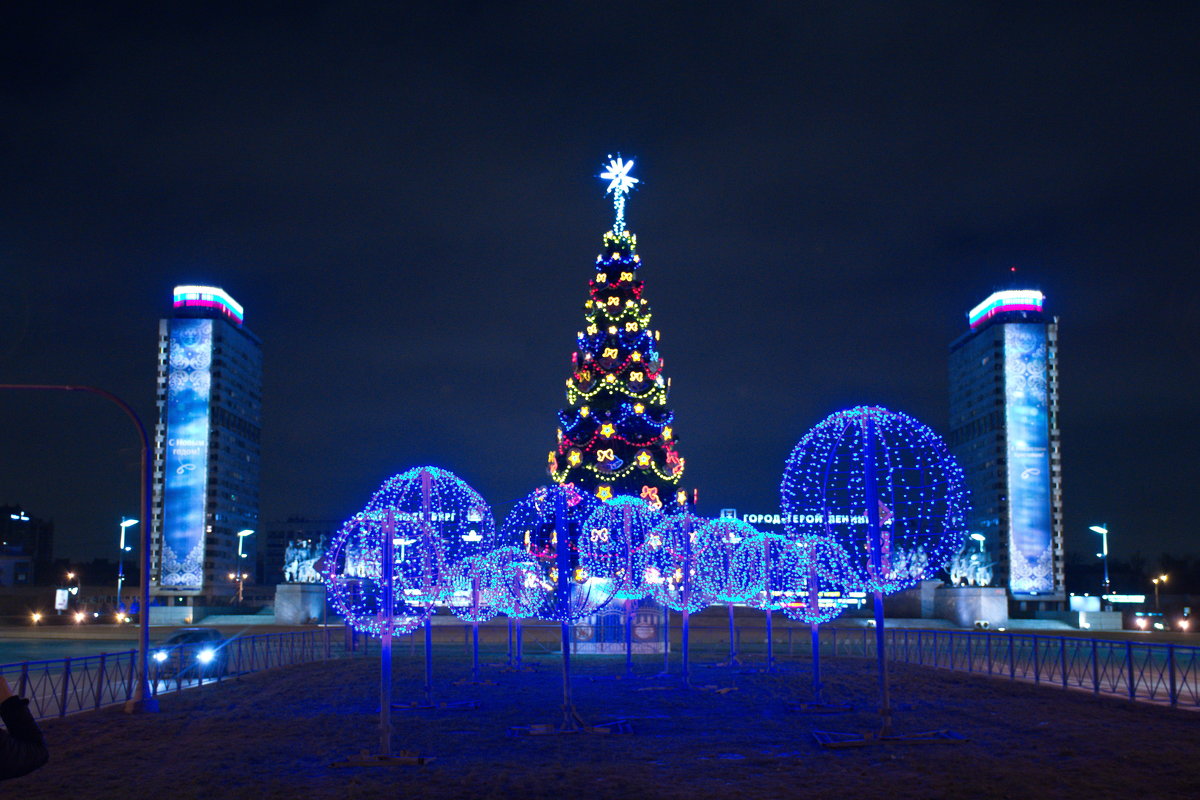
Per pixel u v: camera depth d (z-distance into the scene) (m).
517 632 40.22
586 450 47.75
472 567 32.78
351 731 22.78
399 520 22.67
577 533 32.72
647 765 18.14
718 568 34.72
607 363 47.88
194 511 150.62
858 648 53.09
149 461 27.17
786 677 36.00
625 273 49.78
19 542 193.25
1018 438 154.62
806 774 17.09
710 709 26.62
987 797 15.09
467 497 23.70
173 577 148.88
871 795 15.29
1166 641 67.56
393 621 20.28
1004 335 157.75
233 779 17.05
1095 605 105.62
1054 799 14.91
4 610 126.69
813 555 28.83
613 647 48.81
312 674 38.84
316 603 93.69
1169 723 23.08
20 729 7.68
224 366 158.00
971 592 90.44
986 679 34.34
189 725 23.86
